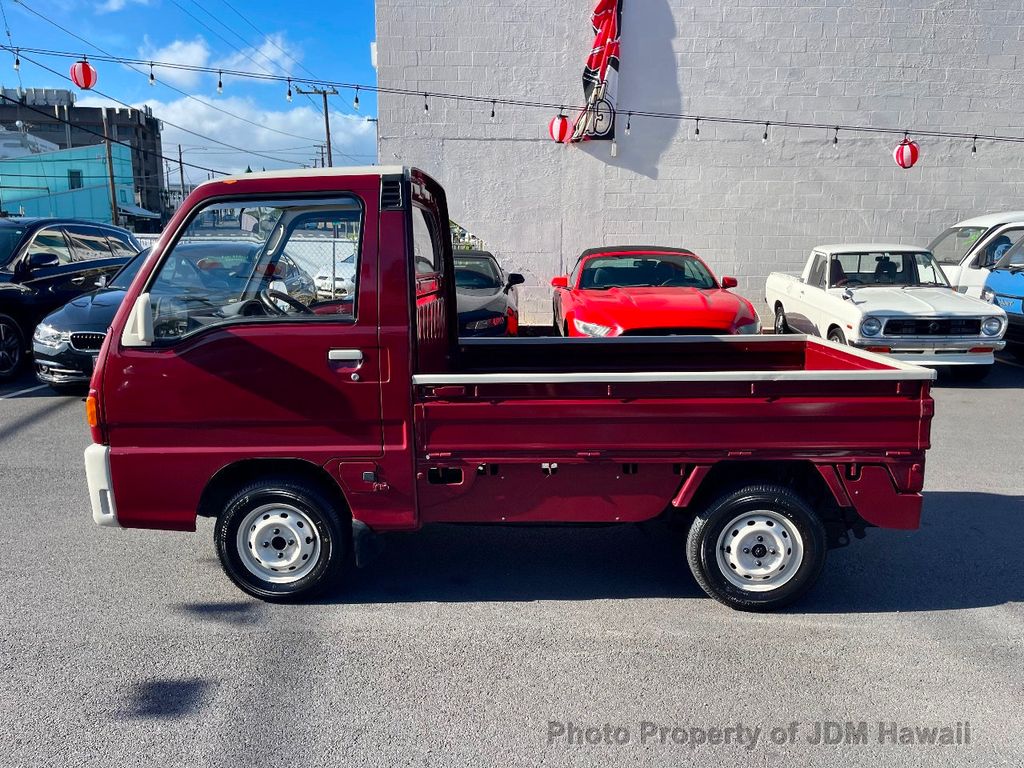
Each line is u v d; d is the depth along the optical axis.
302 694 3.45
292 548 4.19
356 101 12.30
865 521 4.16
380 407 3.94
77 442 7.39
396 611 4.23
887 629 4.04
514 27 12.54
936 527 5.43
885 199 13.02
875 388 3.88
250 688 3.50
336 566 4.18
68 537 5.22
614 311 8.18
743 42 12.53
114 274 10.51
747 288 13.32
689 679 3.57
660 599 4.38
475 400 3.92
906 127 12.79
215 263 3.96
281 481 4.07
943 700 3.42
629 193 13.02
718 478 4.19
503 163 12.95
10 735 3.16
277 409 3.95
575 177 12.98
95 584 4.54
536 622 4.11
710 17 12.46
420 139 12.88
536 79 12.69
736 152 12.88
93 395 3.96
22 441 7.43
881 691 3.48
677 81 12.64
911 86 12.66
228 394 3.93
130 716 3.29
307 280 3.95
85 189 55.16
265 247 3.96
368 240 3.87
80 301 9.12
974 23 12.45
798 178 12.95
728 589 4.14
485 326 9.46
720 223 13.11
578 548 5.08
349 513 4.22
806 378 3.84
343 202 3.89
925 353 9.23
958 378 10.18
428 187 4.86
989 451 7.21
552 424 3.93
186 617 4.15
